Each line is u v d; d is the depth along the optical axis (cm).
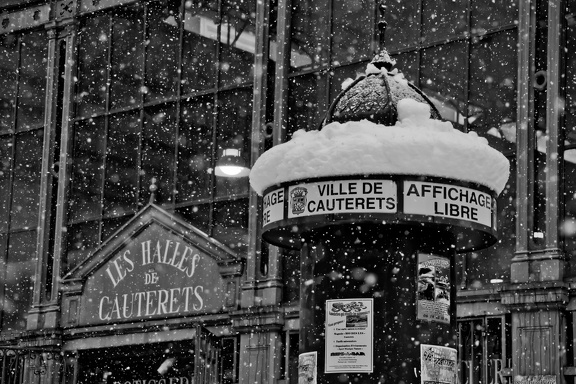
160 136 2875
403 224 1118
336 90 2553
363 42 2531
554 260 2116
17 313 3095
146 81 2934
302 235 1203
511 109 2267
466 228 1128
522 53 2228
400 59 2458
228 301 2617
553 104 2172
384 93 1170
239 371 2555
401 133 1092
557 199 2144
